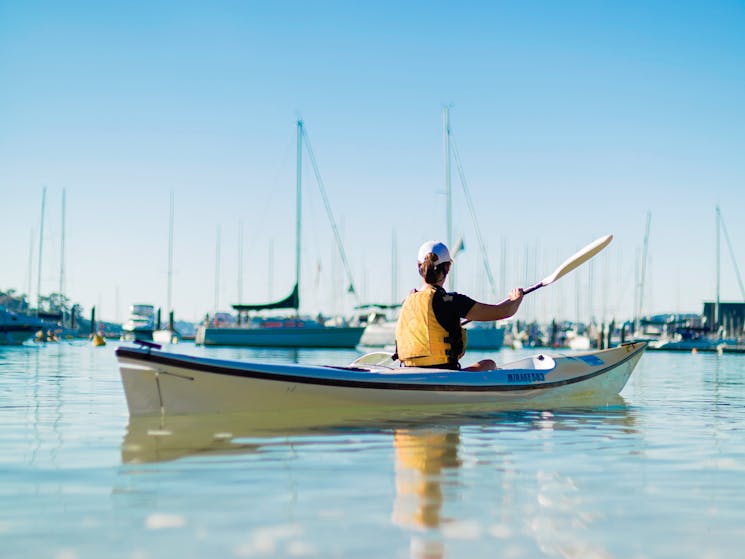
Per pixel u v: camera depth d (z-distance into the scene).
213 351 31.92
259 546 2.46
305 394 5.72
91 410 6.33
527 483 3.46
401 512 2.89
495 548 2.48
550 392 7.23
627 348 8.40
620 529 2.72
